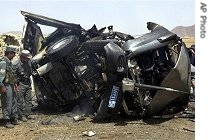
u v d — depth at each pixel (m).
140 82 6.97
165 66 7.05
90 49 7.24
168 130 6.13
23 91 7.36
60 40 7.89
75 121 7.11
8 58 6.75
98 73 7.70
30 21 8.81
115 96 6.71
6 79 6.66
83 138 5.67
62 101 8.26
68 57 7.89
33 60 8.17
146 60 7.06
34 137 5.87
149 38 7.05
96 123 6.85
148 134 5.85
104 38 8.29
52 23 8.58
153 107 6.80
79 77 7.87
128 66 6.77
